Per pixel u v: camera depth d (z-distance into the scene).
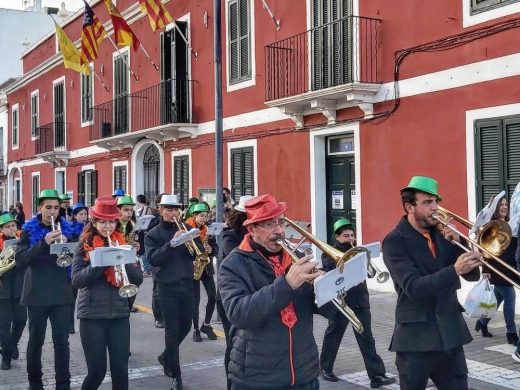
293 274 3.31
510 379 6.54
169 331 6.46
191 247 6.63
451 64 10.23
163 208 6.84
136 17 19.66
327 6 12.54
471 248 4.27
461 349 4.25
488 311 4.54
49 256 5.96
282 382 3.51
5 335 7.43
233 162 15.43
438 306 4.10
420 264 4.14
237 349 3.63
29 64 29.84
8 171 32.44
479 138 9.80
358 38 11.74
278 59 13.72
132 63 19.98
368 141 11.73
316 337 8.61
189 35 17.06
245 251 3.68
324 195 13.07
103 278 5.26
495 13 9.52
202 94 16.66
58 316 5.95
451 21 10.22
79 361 7.75
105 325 5.24
